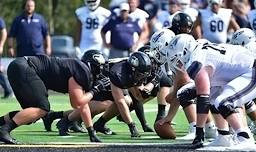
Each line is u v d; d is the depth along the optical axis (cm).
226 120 1753
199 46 1748
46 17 6600
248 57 1772
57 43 6347
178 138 2041
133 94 2138
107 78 1956
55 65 1845
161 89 2147
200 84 1723
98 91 1858
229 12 3278
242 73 1772
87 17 3291
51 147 1752
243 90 1750
